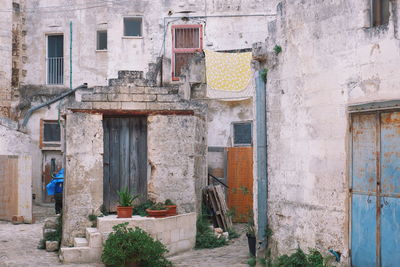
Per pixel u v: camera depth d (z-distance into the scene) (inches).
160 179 457.1
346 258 299.1
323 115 317.7
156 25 842.2
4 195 650.8
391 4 276.2
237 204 627.2
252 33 814.5
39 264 401.1
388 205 275.9
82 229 439.8
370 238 286.0
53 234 470.3
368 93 288.2
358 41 295.4
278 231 359.3
